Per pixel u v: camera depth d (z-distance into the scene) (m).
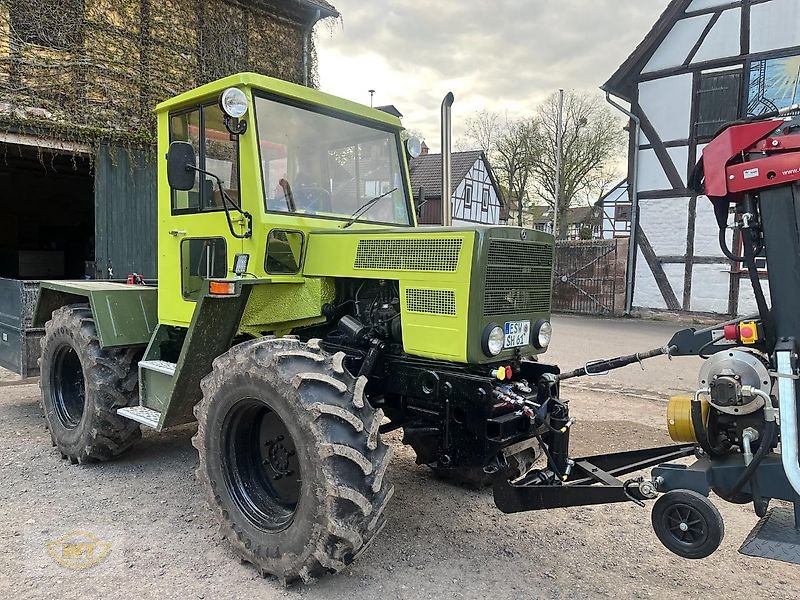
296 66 11.72
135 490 3.89
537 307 3.25
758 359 2.48
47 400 4.58
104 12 8.99
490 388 2.87
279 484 3.09
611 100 14.74
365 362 3.24
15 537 3.20
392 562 3.06
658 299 14.51
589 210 39.75
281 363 2.80
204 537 3.27
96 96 8.98
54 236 12.94
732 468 2.50
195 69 10.13
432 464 4.11
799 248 2.32
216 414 3.06
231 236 3.45
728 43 13.09
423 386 3.13
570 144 30.14
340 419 2.64
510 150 31.73
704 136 13.55
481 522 3.55
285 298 3.46
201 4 10.16
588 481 2.93
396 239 3.13
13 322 5.47
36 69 8.45
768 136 2.39
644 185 14.54
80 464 4.32
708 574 3.02
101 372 4.09
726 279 13.50
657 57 14.04
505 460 3.24
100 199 9.05
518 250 3.06
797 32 12.31
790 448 2.29
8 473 4.12
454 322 2.90
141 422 3.66
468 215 31.09
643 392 6.96
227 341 3.39
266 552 2.81
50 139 8.55
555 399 3.06
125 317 4.16
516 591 2.82
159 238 4.02
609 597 2.79
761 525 2.44
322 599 2.70
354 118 3.91
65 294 5.16
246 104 3.16
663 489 2.54
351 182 3.90
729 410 2.46
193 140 3.72
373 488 2.61
